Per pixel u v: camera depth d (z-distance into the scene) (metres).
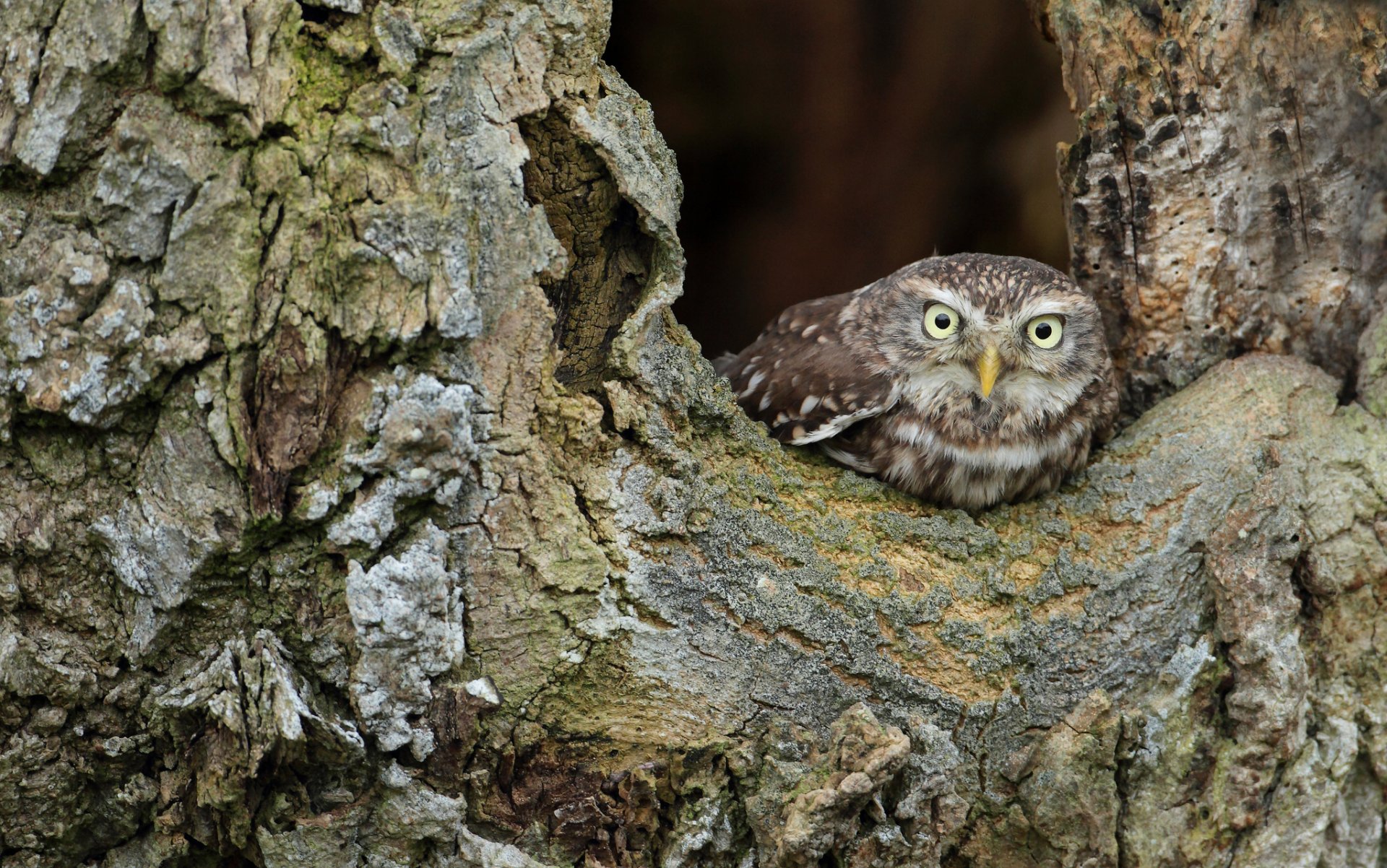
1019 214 12.64
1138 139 6.61
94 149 4.48
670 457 5.22
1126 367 7.18
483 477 4.80
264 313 4.53
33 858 4.80
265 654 4.60
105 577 4.65
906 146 12.65
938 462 6.98
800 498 5.72
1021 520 6.04
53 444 4.58
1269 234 6.54
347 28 4.65
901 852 5.14
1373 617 5.83
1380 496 5.94
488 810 4.92
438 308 4.59
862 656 5.37
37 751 4.64
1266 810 5.54
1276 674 5.53
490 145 4.72
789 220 13.32
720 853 5.11
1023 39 11.77
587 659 4.97
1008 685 5.56
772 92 12.44
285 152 4.52
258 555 4.66
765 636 5.26
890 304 7.28
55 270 4.46
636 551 5.08
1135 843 5.45
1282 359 6.51
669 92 12.44
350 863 4.78
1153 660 5.74
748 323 13.74
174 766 4.80
